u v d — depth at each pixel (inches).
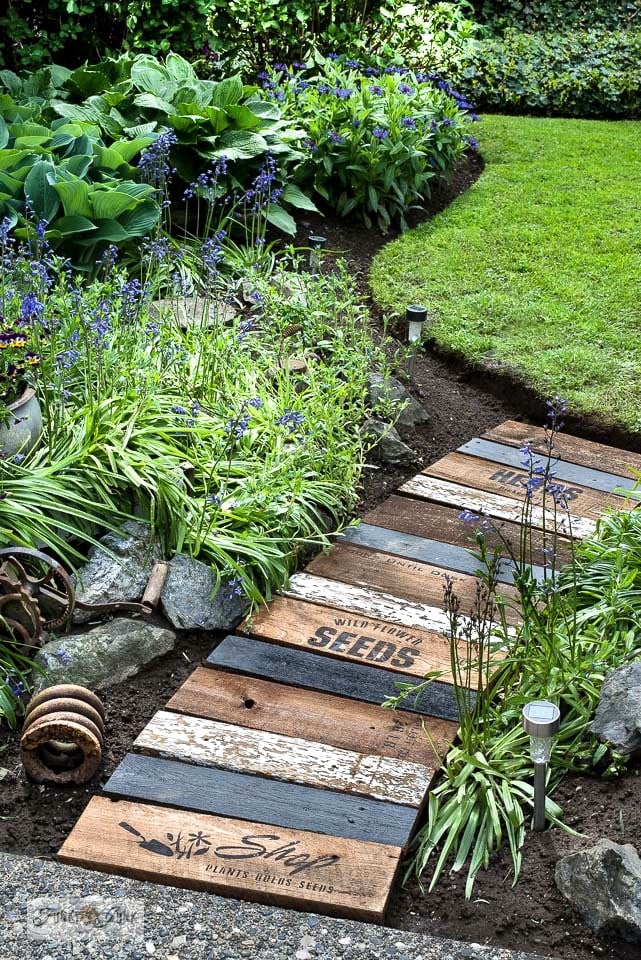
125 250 242.8
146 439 173.5
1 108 262.4
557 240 288.7
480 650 131.4
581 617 148.3
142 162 241.4
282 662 148.8
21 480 155.9
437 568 171.9
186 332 211.3
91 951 102.8
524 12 486.0
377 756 132.1
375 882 113.9
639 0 493.0
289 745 133.4
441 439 214.1
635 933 107.6
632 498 187.3
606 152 363.9
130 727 138.4
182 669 149.6
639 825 119.4
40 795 127.7
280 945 104.6
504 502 191.0
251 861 116.1
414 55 394.3
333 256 277.1
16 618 146.9
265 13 336.8
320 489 181.5
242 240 272.8
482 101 420.8
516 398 225.1
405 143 299.1
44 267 187.0
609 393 219.5
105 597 155.6
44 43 313.1
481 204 315.3
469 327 243.3
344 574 169.5
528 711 115.9
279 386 196.4
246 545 162.6
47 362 173.0
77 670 143.0
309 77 353.1
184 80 286.0
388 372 208.7
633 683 130.3
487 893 115.6
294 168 291.6
